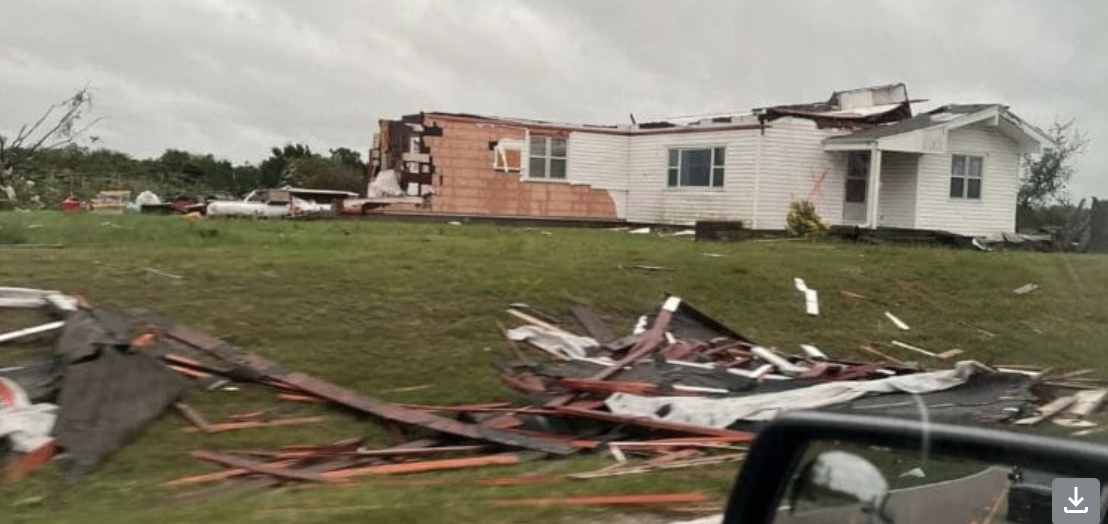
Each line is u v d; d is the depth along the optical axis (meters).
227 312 10.30
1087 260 18.66
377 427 8.31
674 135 29.44
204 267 11.78
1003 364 12.71
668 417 8.61
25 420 7.08
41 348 8.62
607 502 6.24
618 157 30.97
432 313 11.16
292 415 8.30
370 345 10.08
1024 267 17.62
